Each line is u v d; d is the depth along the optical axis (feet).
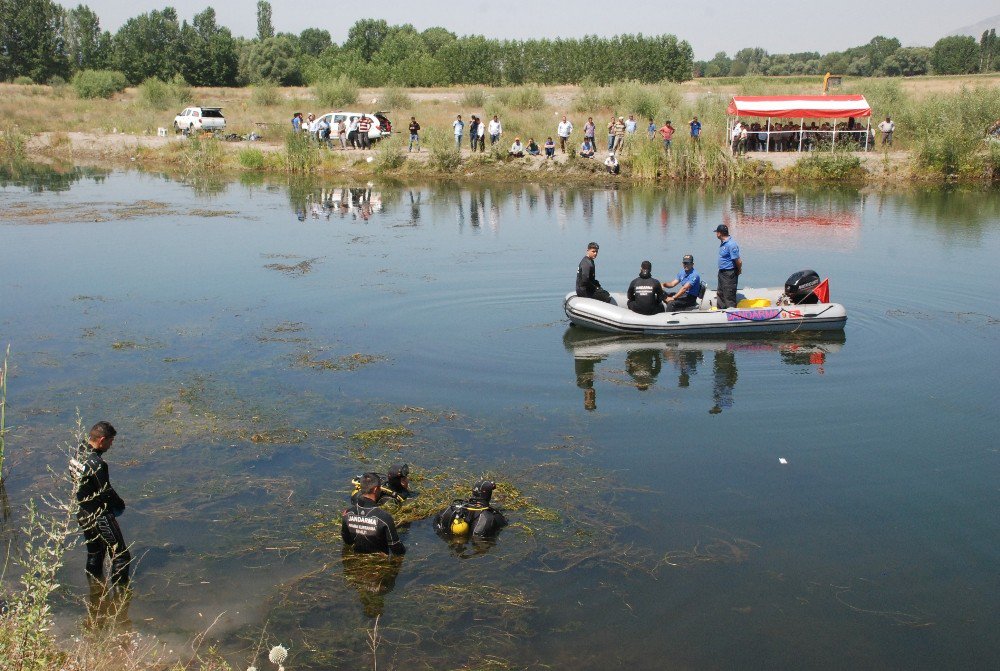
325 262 61.41
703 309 47.03
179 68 282.77
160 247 67.31
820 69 425.69
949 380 37.70
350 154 127.85
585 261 46.55
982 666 19.24
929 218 81.51
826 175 112.57
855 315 48.08
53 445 30.37
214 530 24.90
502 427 32.50
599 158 120.88
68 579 22.63
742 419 33.53
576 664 19.24
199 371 38.17
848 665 19.29
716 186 107.45
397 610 21.24
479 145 132.57
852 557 23.68
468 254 64.23
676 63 246.68
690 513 26.03
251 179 116.78
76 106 198.29
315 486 27.61
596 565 23.17
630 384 37.50
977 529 25.12
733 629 20.54
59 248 66.74
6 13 274.98
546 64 250.16
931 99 129.59
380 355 40.78
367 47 322.34
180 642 19.97
